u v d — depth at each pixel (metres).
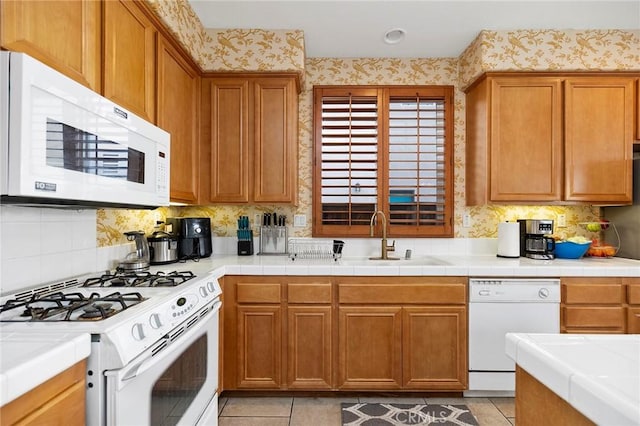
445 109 2.91
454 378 2.24
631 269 2.23
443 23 2.42
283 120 2.53
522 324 2.23
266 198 2.52
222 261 2.43
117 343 0.93
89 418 0.92
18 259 1.33
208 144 2.52
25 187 0.90
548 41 2.50
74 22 1.24
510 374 2.23
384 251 2.71
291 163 2.53
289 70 2.49
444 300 2.24
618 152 2.54
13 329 0.94
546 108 2.54
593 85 2.54
